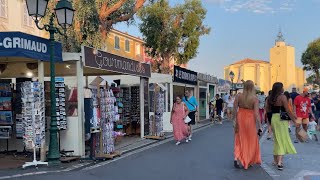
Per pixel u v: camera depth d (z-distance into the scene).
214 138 15.98
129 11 23.44
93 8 21.05
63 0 10.30
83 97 10.82
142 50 50.75
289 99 13.29
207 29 37.19
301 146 13.07
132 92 17.14
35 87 9.58
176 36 35.53
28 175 8.45
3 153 11.61
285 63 87.69
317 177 8.07
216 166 9.45
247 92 8.95
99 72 14.16
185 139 15.27
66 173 8.72
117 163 10.08
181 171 8.88
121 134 13.27
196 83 27.06
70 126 10.81
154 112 16.19
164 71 36.47
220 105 25.53
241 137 9.05
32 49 9.32
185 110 14.34
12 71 11.48
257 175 8.32
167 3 35.41
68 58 10.63
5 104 10.78
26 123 9.53
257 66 77.94
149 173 8.70
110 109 11.10
